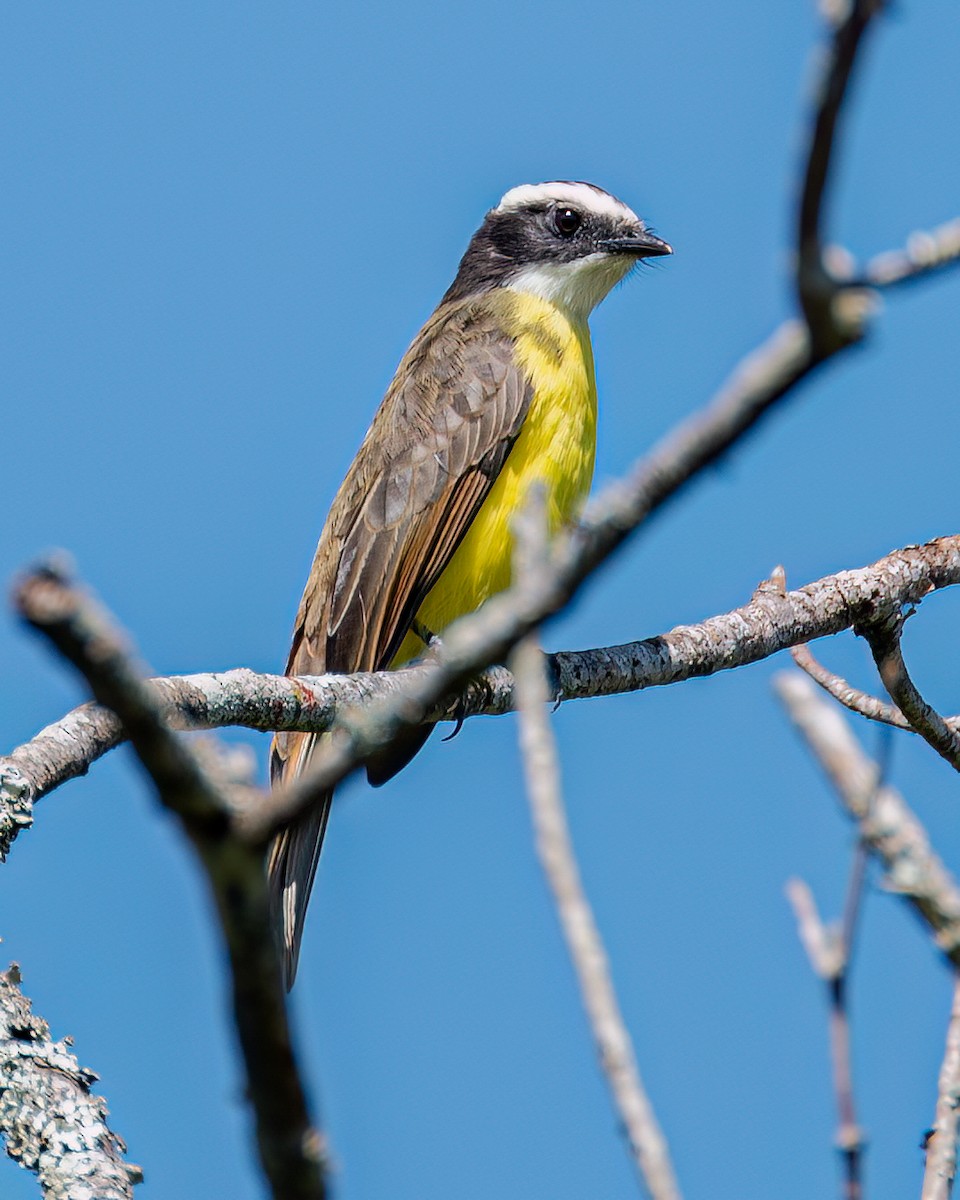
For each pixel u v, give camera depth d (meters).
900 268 4.52
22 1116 9.12
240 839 4.04
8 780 9.62
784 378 4.32
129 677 3.80
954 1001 6.47
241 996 4.11
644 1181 5.40
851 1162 5.56
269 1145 4.23
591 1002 5.64
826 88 4.04
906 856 5.99
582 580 4.75
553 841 5.82
